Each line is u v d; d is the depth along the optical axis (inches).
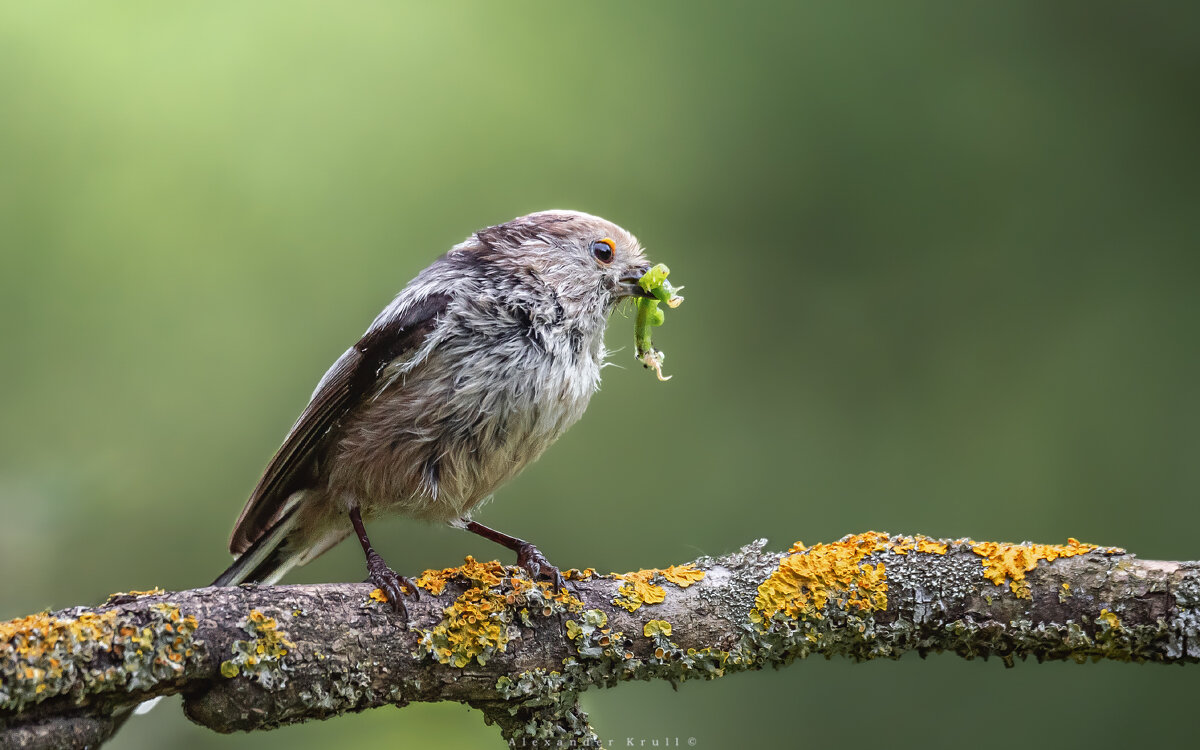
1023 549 221.8
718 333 494.6
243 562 293.3
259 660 199.8
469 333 265.7
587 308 284.7
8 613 392.2
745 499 463.8
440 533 439.8
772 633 222.7
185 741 307.6
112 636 190.1
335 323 489.1
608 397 478.9
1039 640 216.4
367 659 209.0
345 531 303.1
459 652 213.3
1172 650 209.5
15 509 418.3
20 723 184.4
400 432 264.5
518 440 271.4
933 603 220.2
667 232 509.7
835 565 224.8
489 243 282.5
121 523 442.6
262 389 475.2
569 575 228.7
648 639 221.6
